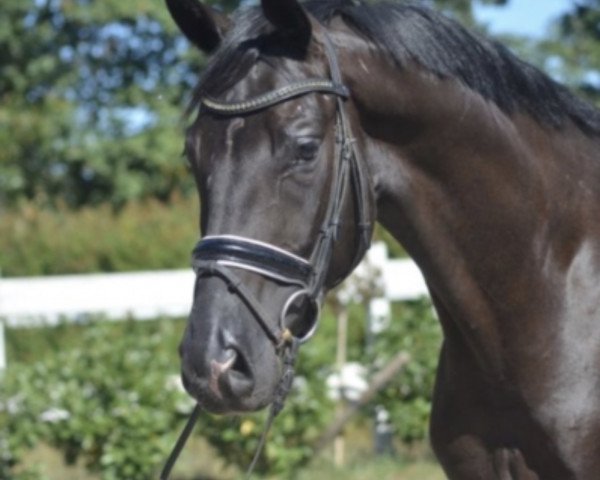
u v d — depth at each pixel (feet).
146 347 29.37
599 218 14.62
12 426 28.04
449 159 13.99
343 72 13.42
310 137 12.69
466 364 14.58
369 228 13.46
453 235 14.15
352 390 31.37
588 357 14.08
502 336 14.20
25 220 48.75
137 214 47.91
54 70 71.56
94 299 32.17
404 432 30.50
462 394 14.65
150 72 73.15
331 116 13.04
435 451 15.15
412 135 13.87
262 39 13.06
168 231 46.50
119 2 68.85
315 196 12.76
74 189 71.15
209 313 12.28
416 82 13.82
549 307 14.17
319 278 12.91
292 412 28.94
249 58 12.89
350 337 36.22
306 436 29.63
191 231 46.55
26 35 71.46
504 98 14.37
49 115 69.26
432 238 14.14
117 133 71.82
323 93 13.00
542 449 14.17
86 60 73.00
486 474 14.66
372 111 13.62
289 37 13.08
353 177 13.26
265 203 12.47
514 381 14.19
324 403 29.19
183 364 12.25
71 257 46.37
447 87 13.97
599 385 14.06
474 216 14.12
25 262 46.50
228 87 12.76
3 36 70.33
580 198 14.57
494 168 14.14
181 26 13.96
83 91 72.95
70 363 28.81
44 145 69.00
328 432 29.45
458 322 14.42
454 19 14.46
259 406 12.41
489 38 14.67
